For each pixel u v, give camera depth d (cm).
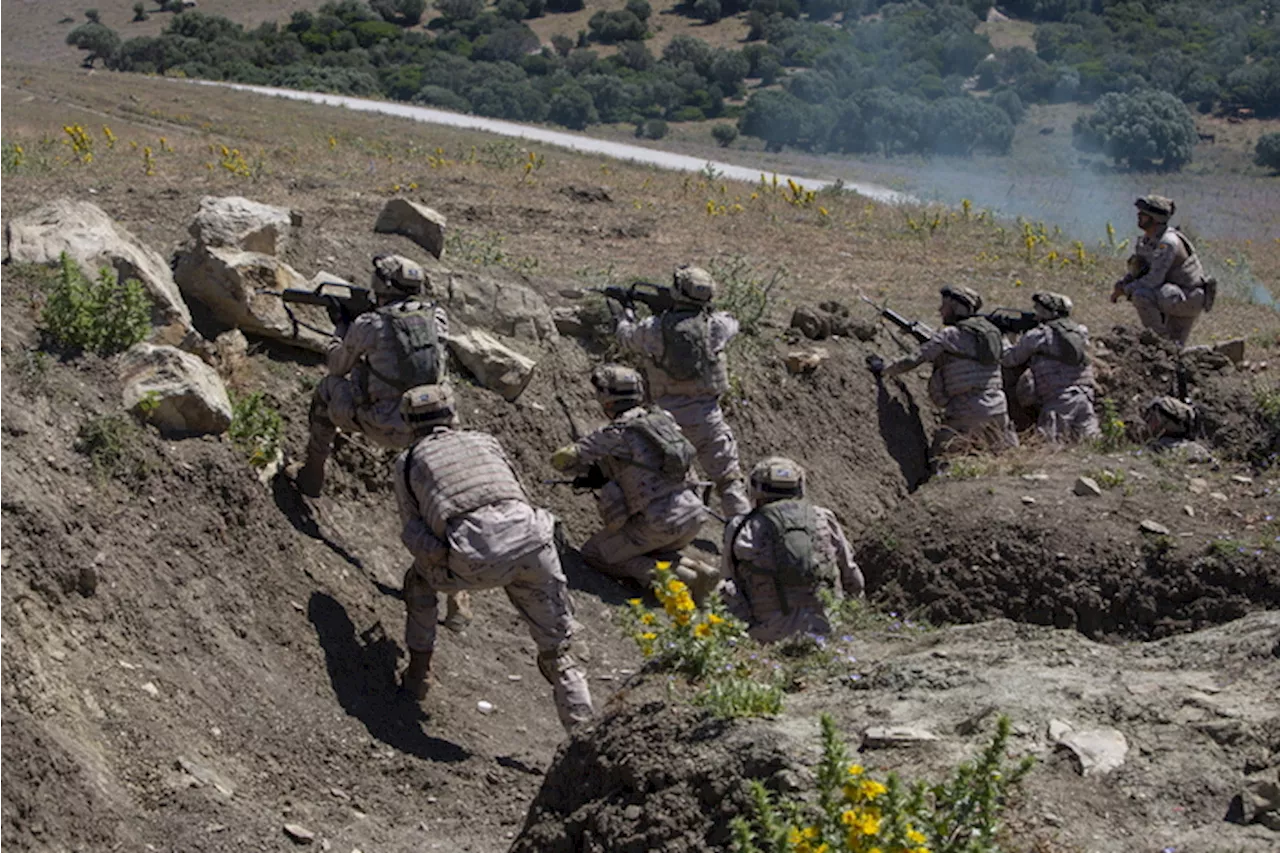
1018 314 1239
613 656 831
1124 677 553
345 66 6919
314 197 1441
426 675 704
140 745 575
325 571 754
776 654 605
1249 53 7888
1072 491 971
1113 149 6000
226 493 718
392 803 628
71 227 817
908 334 1325
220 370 837
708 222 1702
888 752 495
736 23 8431
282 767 618
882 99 6200
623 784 501
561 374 1040
